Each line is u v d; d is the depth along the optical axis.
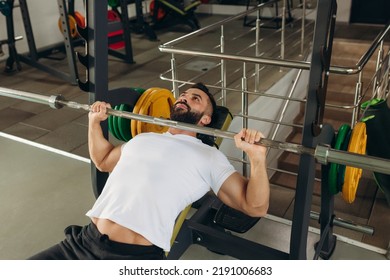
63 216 2.43
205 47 5.55
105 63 2.01
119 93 2.13
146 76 4.70
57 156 3.11
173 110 1.84
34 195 2.64
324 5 1.35
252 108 3.73
